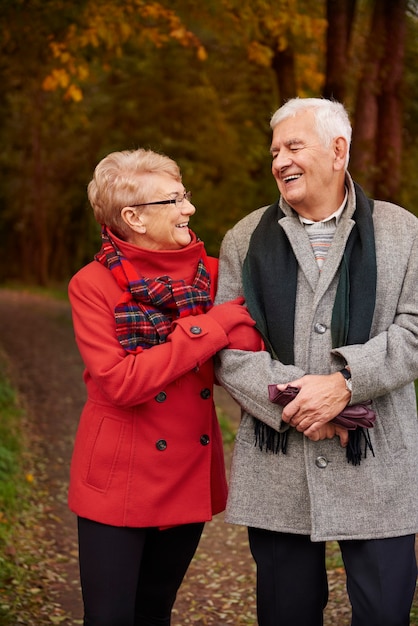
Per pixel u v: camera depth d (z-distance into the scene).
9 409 8.93
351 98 9.62
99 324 2.92
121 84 19.09
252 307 2.95
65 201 28.48
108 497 2.91
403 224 2.93
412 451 2.91
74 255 29.97
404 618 2.80
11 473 6.67
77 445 3.03
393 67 9.26
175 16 10.06
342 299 2.83
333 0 8.91
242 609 4.64
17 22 8.94
